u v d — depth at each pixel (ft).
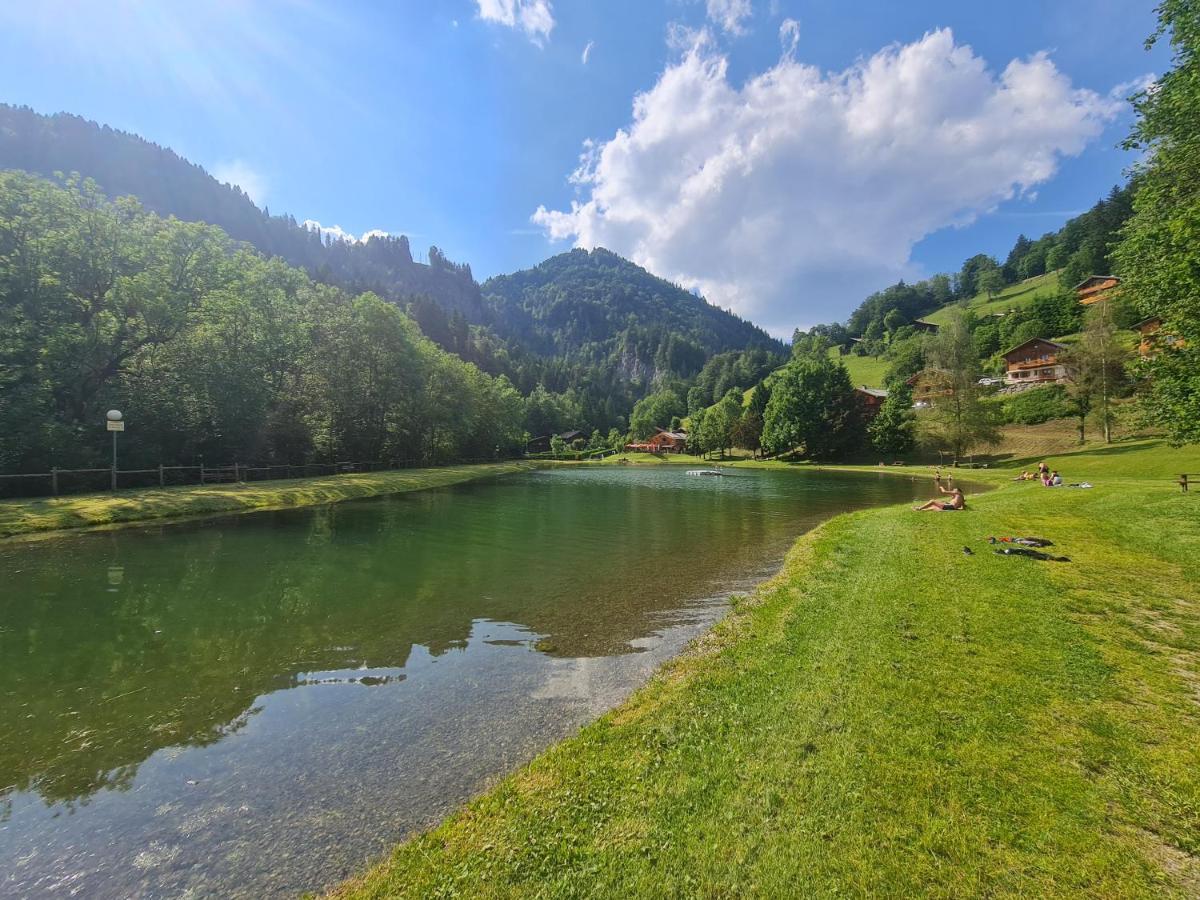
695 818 13.69
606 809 14.46
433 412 202.28
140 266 97.35
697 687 21.79
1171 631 24.68
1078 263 332.19
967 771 14.85
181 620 32.89
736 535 63.62
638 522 74.38
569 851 12.97
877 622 26.89
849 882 11.37
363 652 28.37
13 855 14.37
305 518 74.08
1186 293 40.40
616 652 28.22
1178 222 37.96
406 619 33.53
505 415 291.99
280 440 130.62
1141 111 47.70
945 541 46.26
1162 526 46.44
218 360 106.63
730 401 328.90
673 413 469.98
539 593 39.19
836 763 15.47
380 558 50.26
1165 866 11.44
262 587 40.11
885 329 486.38
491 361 508.53
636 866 12.25
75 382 85.61
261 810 16.16
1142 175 51.26
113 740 19.99
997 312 397.39
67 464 80.53
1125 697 18.72
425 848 13.74
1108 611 27.40
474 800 15.96
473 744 19.69
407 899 12.03
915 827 12.85
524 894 11.76
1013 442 191.11
